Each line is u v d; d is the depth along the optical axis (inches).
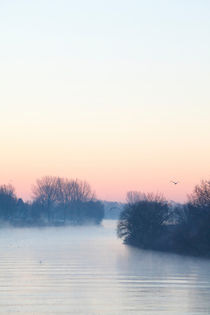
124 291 2731.3
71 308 2365.9
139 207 5467.5
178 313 2287.2
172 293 2682.1
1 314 2266.2
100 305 2422.5
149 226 5359.3
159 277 3174.2
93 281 3021.7
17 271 3400.6
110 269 3513.8
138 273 3334.2
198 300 2524.6
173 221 5649.6
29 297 2581.2
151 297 2586.1
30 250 4852.4
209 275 3253.0
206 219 4697.3
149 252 4650.6
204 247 4522.6
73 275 3243.1
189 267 3624.5
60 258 4158.5
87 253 4559.5
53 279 3085.6
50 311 2317.9
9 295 2623.0
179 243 4724.4
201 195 4982.8
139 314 2269.9
